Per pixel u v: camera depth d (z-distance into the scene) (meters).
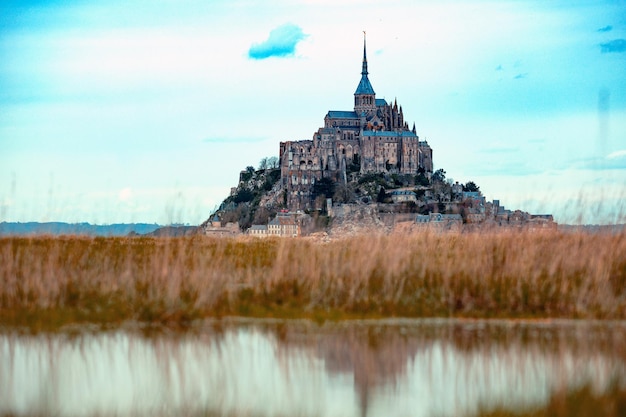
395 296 52.38
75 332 46.53
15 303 49.66
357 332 47.38
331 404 34.12
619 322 49.19
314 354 42.69
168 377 37.19
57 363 40.25
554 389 33.25
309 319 49.97
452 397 35.03
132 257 60.09
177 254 58.56
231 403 33.56
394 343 44.84
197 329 47.72
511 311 50.88
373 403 34.28
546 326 48.53
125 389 35.59
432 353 42.91
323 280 53.75
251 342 44.91
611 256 55.44
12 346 43.31
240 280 55.69
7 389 35.56
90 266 56.53
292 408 33.03
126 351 42.69
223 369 38.97
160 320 48.88
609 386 32.94
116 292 51.53
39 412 32.22
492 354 42.22
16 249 59.56
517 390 34.81
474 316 50.62
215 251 62.56
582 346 42.44
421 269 55.22
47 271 51.88
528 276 53.75
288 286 53.22
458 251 58.09
